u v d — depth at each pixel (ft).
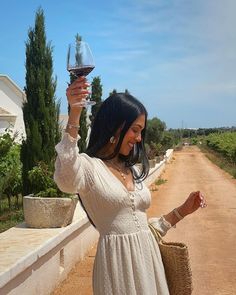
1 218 34.83
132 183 9.25
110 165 9.16
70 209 21.72
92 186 8.58
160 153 117.39
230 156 127.13
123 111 8.95
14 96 93.56
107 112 9.02
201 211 43.93
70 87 8.02
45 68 35.24
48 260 18.62
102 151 9.21
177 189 68.18
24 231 20.68
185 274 9.12
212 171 108.27
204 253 27.96
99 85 82.33
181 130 413.80
